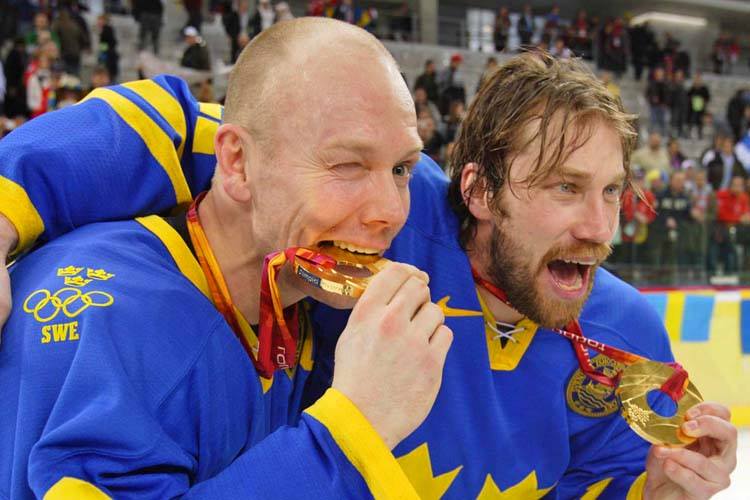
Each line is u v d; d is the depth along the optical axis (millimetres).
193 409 820
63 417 724
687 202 4512
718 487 1103
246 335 963
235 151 887
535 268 1135
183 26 10180
